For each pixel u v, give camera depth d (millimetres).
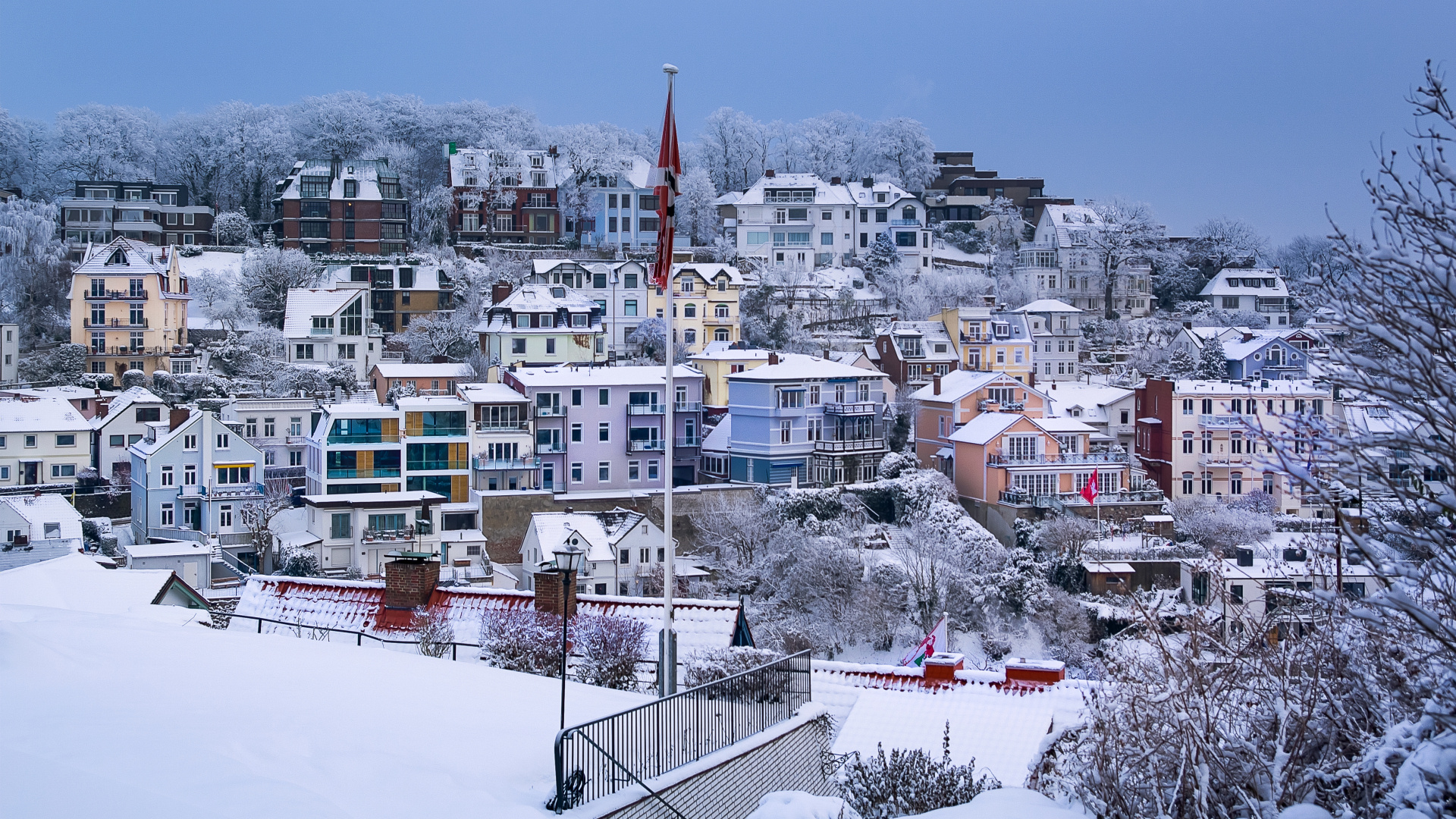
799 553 64438
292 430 79500
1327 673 14680
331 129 159625
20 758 14844
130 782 14453
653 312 108250
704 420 86375
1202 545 64062
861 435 80938
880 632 59719
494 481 74562
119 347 99250
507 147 142500
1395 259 11586
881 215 144375
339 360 101125
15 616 27719
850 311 123875
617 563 63781
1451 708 12406
